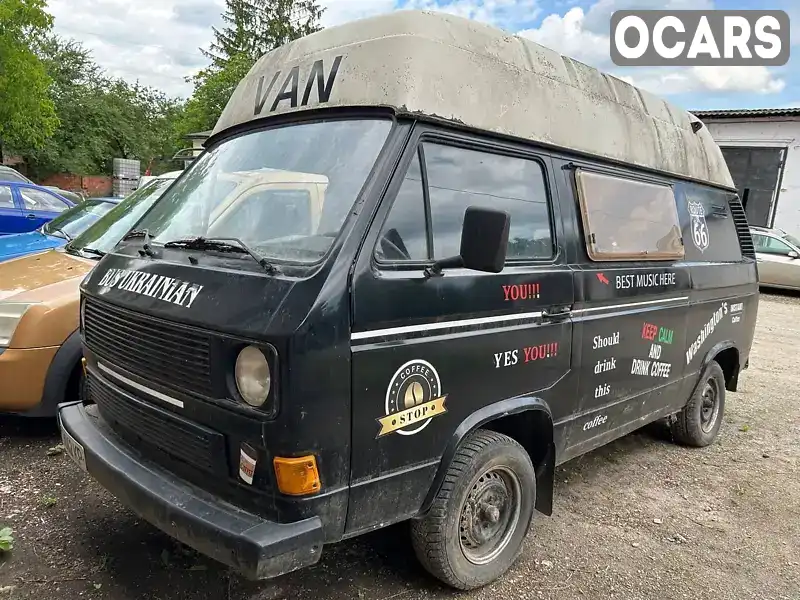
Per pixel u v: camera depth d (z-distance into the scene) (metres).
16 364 4.09
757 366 8.98
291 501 2.32
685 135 5.04
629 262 4.06
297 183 2.85
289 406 2.26
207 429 2.48
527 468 3.31
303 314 2.27
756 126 20.17
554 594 3.23
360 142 2.78
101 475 2.79
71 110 38.69
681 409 5.23
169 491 2.54
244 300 2.40
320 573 3.22
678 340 4.70
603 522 4.07
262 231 2.86
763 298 15.82
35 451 4.34
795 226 19.89
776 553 3.84
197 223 3.17
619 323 3.91
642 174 4.36
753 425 6.36
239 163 3.27
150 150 45.72
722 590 3.40
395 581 3.21
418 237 2.73
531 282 3.19
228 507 2.44
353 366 2.40
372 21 3.02
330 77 3.04
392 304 2.52
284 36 34.53
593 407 3.81
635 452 5.41
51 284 4.47
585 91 3.86
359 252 2.47
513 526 3.34
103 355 3.07
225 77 29.91
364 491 2.52
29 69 24.42
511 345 3.10
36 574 3.01
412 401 2.64
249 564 2.21
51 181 37.59
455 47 3.01
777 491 4.75
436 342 2.71
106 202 7.54
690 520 4.20
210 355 2.43
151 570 3.10
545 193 3.42
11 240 6.51
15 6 23.02
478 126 3.03
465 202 2.97
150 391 2.73
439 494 2.89
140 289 2.83
